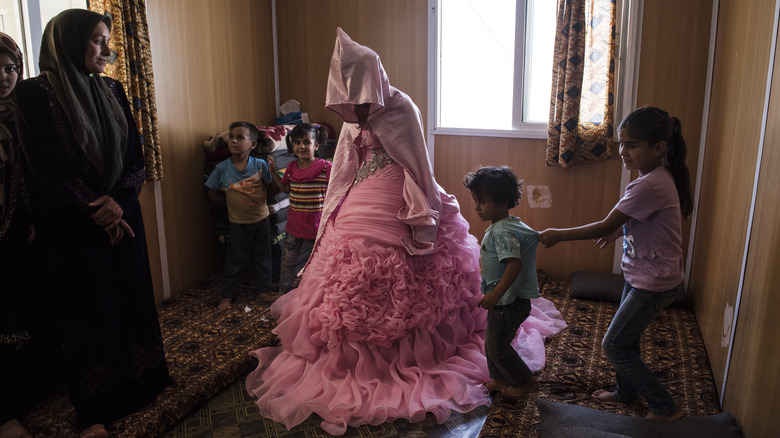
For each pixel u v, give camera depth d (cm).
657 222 186
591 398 227
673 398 201
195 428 224
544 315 297
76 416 207
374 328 238
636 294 191
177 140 335
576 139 342
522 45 355
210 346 273
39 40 251
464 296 267
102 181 199
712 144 287
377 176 254
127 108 216
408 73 395
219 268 383
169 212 333
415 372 241
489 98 389
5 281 199
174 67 329
